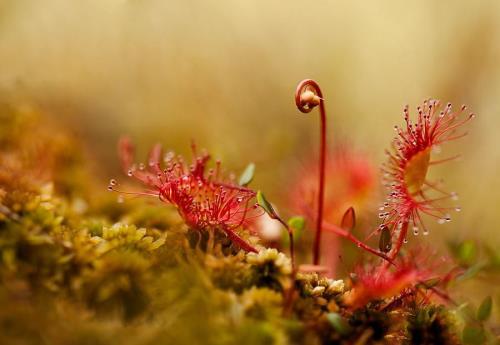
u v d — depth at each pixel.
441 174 0.41
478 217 0.37
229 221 0.23
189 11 0.45
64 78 0.40
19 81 0.32
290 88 0.47
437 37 0.49
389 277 0.22
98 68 0.42
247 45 0.47
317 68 0.49
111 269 0.22
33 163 0.28
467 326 0.23
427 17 0.50
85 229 0.23
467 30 0.48
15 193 0.23
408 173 0.23
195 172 0.23
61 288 0.21
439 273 0.24
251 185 0.33
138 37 0.43
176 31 0.44
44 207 0.23
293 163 0.32
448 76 0.47
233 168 0.33
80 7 0.41
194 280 0.22
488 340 0.23
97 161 0.35
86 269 0.22
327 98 0.48
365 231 0.27
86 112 0.39
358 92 0.49
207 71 0.45
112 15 0.42
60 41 0.40
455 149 0.43
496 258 0.26
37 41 0.40
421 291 0.23
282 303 0.22
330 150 0.27
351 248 0.28
